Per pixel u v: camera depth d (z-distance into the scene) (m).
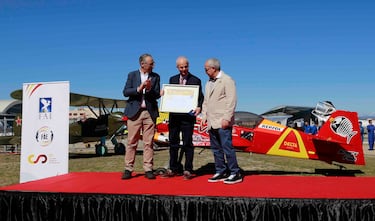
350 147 8.16
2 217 3.76
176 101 4.47
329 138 8.23
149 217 3.47
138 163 11.49
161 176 4.69
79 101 15.03
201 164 10.86
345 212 3.24
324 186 3.96
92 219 3.59
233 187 3.88
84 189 3.81
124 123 15.70
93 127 15.19
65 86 5.63
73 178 4.67
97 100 15.00
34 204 3.71
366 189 3.76
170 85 4.54
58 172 5.62
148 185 4.04
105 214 3.56
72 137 14.92
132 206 3.53
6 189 3.86
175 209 3.45
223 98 4.16
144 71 4.39
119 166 11.09
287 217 3.28
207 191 3.64
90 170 10.11
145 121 4.47
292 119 21.81
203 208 3.40
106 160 13.05
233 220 3.34
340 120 8.22
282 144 8.35
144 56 4.38
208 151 16.27
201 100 4.62
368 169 9.92
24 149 5.78
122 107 16.88
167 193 3.55
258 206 3.32
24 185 4.10
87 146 21.17
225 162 4.55
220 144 4.31
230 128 4.16
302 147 8.30
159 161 12.07
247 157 13.92
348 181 4.32
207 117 4.32
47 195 3.69
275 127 8.48
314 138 8.20
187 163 4.48
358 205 3.23
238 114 8.86
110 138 16.25
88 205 3.60
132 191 3.67
